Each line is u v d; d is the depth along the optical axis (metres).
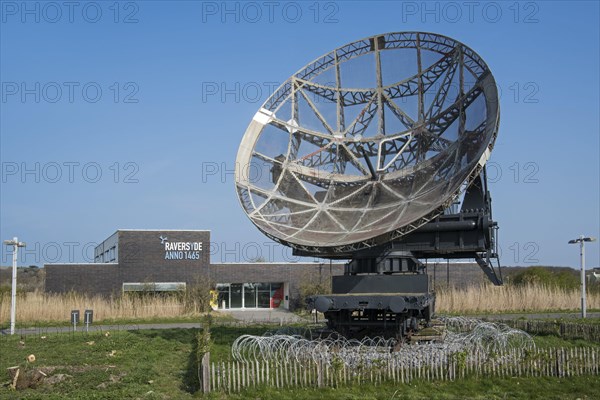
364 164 28.72
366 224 25.53
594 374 22.86
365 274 25.78
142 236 74.88
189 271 75.56
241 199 27.14
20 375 21.98
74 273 72.62
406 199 26.14
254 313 70.44
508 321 37.84
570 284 76.75
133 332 39.34
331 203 28.02
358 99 29.81
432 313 28.91
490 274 26.73
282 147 29.36
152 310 61.75
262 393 20.16
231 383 20.67
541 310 62.66
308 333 30.20
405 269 26.02
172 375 23.70
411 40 29.00
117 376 23.36
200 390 20.38
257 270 76.94
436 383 21.30
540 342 31.47
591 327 33.06
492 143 22.91
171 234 75.56
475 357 22.38
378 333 26.59
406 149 27.97
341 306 24.50
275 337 24.06
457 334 27.84
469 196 25.67
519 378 22.17
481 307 62.00
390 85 29.27
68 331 43.88
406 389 20.58
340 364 21.14
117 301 62.88
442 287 67.75
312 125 29.94
